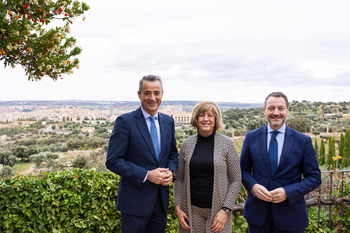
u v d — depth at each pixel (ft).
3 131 218.18
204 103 6.88
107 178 9.07
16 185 8.09
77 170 9.25
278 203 6.34
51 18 7.88
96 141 151.12
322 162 40.60
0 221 7.97
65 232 8.45
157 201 6.88
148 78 6.74
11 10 7.22
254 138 7.02
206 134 7.02
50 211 8.35
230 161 6.75
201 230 6.69
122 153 6.55
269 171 6.50
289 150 6.45
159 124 7.13
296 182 6.40
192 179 6.81
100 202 8.80
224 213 6.42
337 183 11.07
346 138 79.97
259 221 6.48
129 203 6.58
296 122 126.41
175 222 9.37
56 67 7.99
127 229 6.61
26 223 8.20
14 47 6.98
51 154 112.47
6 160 106.83
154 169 6.68
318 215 10.02
